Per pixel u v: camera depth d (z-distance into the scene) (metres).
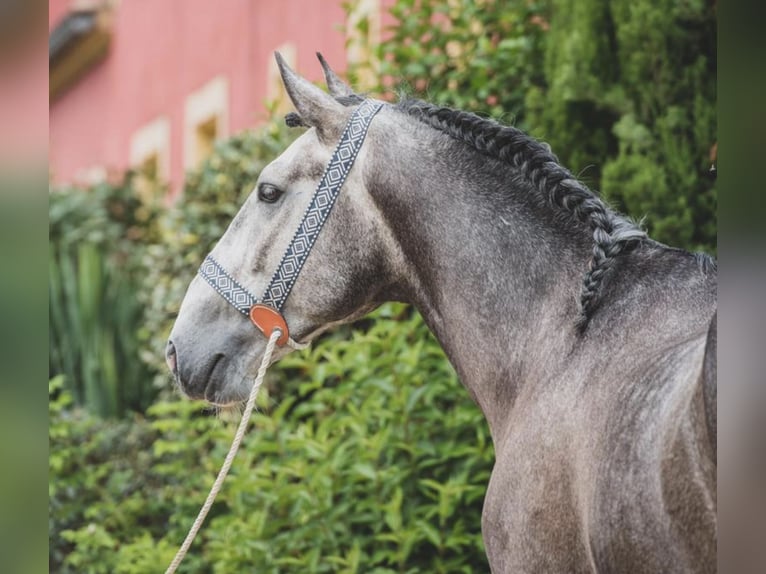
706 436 2.04
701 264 2.61
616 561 2.29
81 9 16.33
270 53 11.58
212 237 8.20
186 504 6.41
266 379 6.79
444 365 5.08
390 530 5.04
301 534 4.98
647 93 5.50
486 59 6.52
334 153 3.01
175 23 14.34
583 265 2.78
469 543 4.70
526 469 2.61
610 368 2.54
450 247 2.92
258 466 5.75
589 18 5.61
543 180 2.86
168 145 14.55
